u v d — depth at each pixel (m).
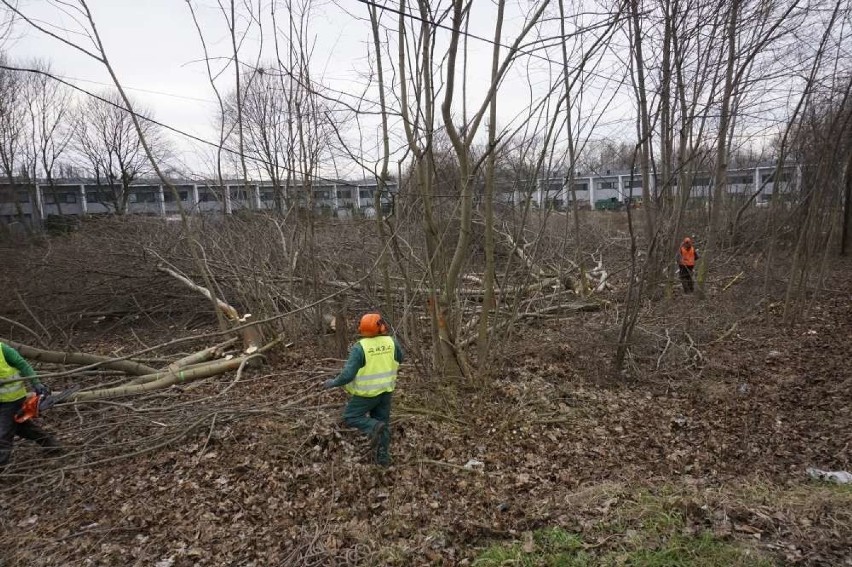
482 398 6.72
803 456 5.36
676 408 6.75
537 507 4.48
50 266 11.43
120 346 10.38
